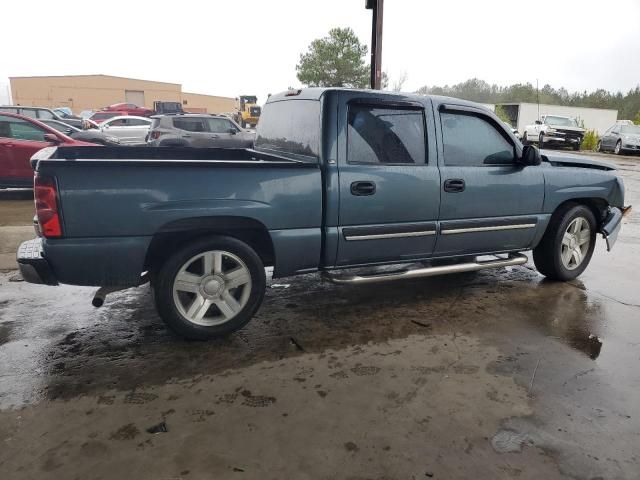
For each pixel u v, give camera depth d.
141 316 3.93
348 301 4.32
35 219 3.43
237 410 2.66
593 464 2.29
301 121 3.81
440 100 3.96
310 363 3.20
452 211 4.01
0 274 4.92
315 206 3.47
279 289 4.62
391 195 3.70
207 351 3.34
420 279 4.95
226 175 3.21
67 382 2.92
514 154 4.31
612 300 4.44
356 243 3.66
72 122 22.83
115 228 3.02
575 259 4.91
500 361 3.27
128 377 2.99
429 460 2.29
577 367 3.21
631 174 14.95
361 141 3.61
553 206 4.56
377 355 3.32
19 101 61.12
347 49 42.75
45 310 4.02
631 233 7.39
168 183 3.08
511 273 5.21
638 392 2.92
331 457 2.30
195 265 3.45
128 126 18.77
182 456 2.28
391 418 2.61
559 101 74.88
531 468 2.25
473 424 2.57
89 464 2.22
